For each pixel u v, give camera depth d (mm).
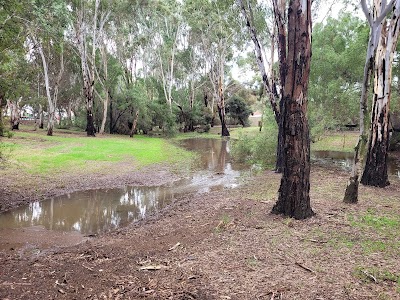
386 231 7055
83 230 8961
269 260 5621
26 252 7180
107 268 5609
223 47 43562
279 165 16469
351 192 9547
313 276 4992
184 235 7398
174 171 18031
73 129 45219
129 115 41188
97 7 34719
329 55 23500
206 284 4828
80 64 40094
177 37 43875
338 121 24438
